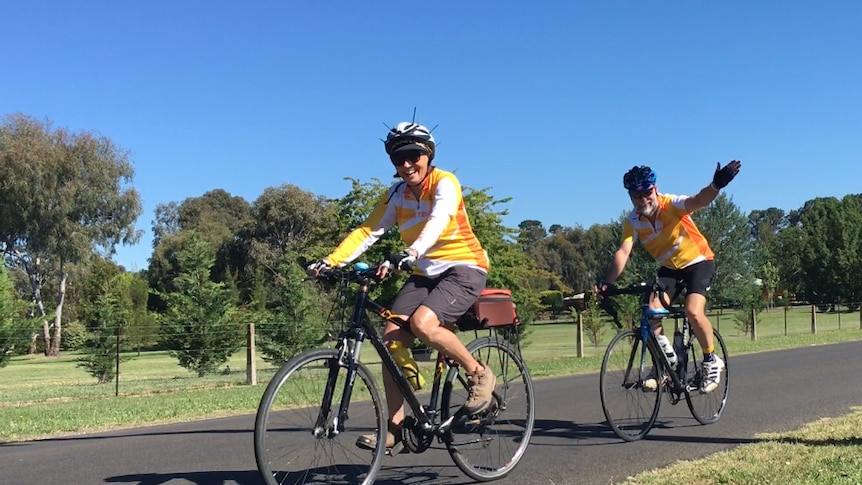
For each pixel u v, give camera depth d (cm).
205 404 938
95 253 4300
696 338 594
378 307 397
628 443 545
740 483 407
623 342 558
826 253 5144
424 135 411
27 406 1071
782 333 2686
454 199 411
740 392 818
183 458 538
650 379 570
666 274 594
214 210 7394
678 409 680
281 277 1888
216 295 1905
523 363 480
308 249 1775
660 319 584
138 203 4347
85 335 1781
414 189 420
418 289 423
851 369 1057
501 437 459
